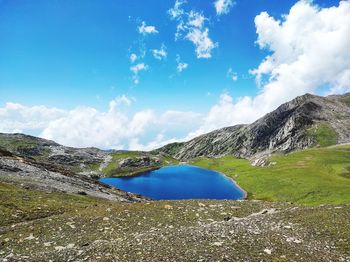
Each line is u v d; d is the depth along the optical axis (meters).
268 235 29.55
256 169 193.38
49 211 48.62
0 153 97.88
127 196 91.38
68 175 94.75
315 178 125.75
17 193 55.78
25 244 33.78
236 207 48.81
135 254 25.02
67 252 26.84
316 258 25.00
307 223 33.84
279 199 113.56
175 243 27.41
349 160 165.00
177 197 156.62
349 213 36.00
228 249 25.73
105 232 37.78
